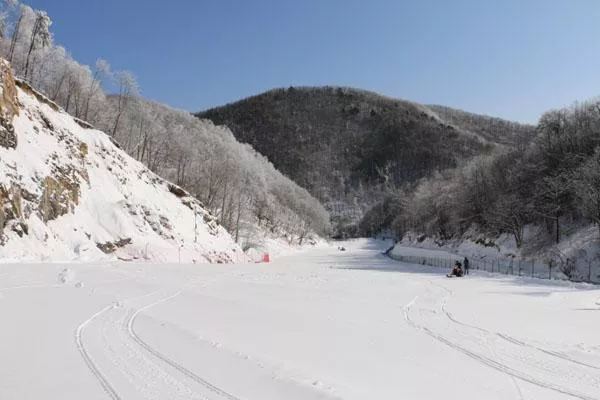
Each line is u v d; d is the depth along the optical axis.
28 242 31.44
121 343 11.27
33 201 33.66
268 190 148.50
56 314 14.11
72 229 37.47
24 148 36.03
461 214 91.25
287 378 9.41
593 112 73.12
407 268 58.41
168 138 94.38
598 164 56.34
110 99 90.12
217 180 88.81
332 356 12.01
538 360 12.54
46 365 9.44
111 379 8.77
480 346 14.01
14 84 37.59
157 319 14.33
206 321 15.18
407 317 18.80
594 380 10.87
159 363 9.91
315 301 22.34
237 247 66.62
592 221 54.34
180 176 82.69
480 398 9.45
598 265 47.69
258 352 11.64
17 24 58.59
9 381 8.52
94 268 28.70
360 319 17.77
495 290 31.44
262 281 31.25
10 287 18.83
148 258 42.47
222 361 10.34
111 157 50.16
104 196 44.62
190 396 8.16
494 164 89.81
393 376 10.62
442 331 16.08
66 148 42.59
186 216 57.06
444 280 39.03
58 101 67.88
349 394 8.97
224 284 27.27
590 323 18.48
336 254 109.19
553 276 49.72
